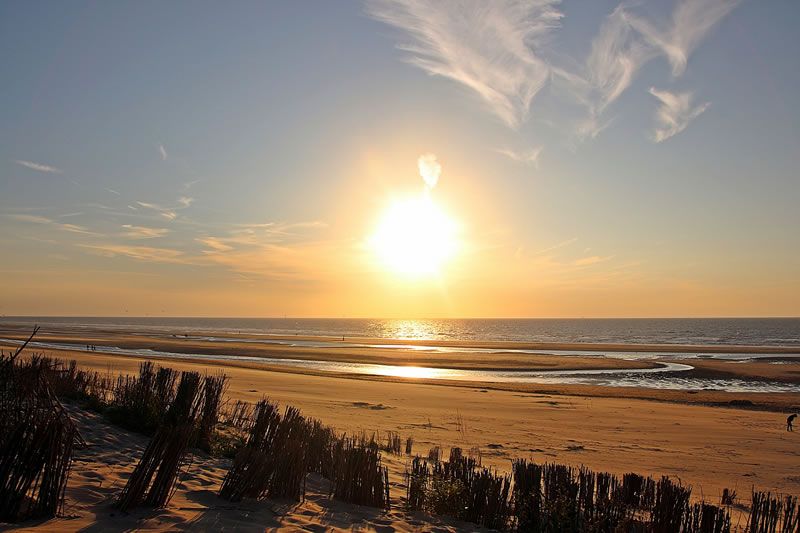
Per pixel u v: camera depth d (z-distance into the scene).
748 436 19.98
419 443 15.54
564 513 7.13
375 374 43.50
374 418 19.89
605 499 7.44
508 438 17.48
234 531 5.26
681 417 24.03
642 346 87.00
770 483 13.30
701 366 51.44
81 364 33.72
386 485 7.44
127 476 6.60
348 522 6.34
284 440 7.48
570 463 14.04
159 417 8.95
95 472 6.52
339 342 94.12
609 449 16.52
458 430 18.48
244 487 6.34
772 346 88.75
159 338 89.81
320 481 8.23
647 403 28.53
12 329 115.00
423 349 75.69
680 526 6.99
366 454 7.50
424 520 7.06
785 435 20.33
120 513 5.32
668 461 15.25
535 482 7.64
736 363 55.22
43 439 5.03
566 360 56.59
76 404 9.90
